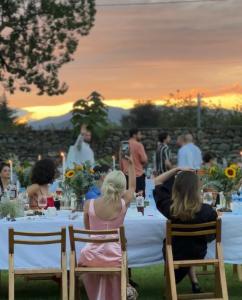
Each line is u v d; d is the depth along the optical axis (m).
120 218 6.55
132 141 12.91
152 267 9.37
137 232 7.12
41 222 7.01
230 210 7.72
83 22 27.00
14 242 6.35
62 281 6.45
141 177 12.91
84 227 6.75
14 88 27.08
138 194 8.35
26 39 26.97
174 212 6.71
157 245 7.18
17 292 8.00
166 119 33.44
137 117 34.41
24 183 9.32
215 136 25.59
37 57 26.89
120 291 6.38
